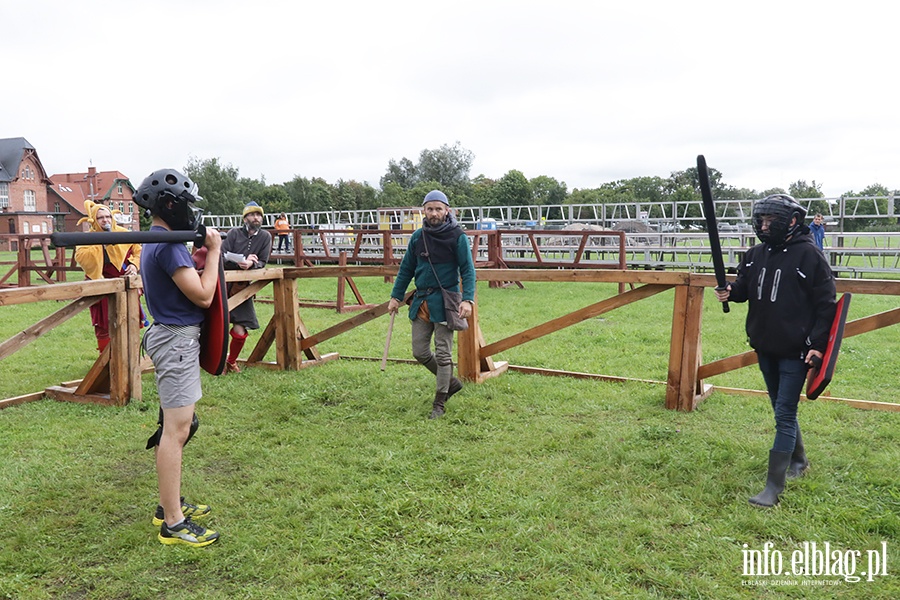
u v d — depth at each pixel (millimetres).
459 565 3045
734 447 4371
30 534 3357
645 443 4469
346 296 13805
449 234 5098
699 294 5145
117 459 4391
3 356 4934
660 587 2881
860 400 5441
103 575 3035
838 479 3900
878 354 7391
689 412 5203
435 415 5145
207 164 63156
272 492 3834
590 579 2926
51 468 4211
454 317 5082
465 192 74562
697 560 3066
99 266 6895
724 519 3457
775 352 3643
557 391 5809
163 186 3031
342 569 3029
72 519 3521
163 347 3170
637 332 8906
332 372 6570
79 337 8938
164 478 3225
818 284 3508
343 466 4234
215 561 3115
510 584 2910
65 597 2885
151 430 4934
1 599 2840
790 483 3793
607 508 3576
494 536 3291
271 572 3021
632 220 20188
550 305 11852
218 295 3238
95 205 7465
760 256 3758
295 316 6684
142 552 3203
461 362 6156
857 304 11828
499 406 5387
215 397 5734
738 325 9414
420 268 5203
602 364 7086
